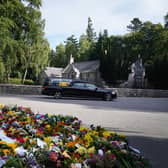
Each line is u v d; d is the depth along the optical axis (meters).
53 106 15.86
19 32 26.19
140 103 21.89
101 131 4.96
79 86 23.14
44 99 21.80
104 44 66.88
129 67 53.62
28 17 25.94
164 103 22.70
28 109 7.09
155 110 16.12
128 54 59.75
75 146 3.64
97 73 58.31
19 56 25.59
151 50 59.69
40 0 27.86
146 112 14.73
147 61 57.72
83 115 12.38
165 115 13.52
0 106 7.29
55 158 2.99
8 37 23.30
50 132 4.43
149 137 7.98
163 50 52.53
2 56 24.02
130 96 34.97
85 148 3.60
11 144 3.18
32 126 4.76
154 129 9.32
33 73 48.38
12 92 29.62
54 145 3.57
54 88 22.92
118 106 17.91
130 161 3.59
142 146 6.87
